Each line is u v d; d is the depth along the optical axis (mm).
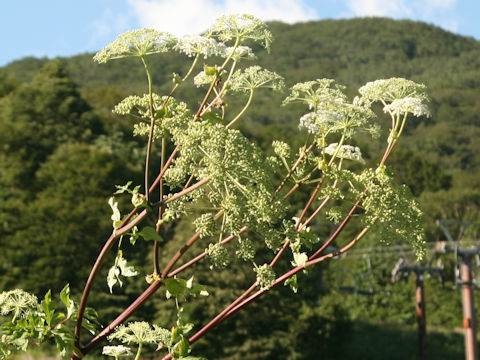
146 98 3766
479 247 30828
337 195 4258
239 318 37094
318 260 4023
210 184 3609
